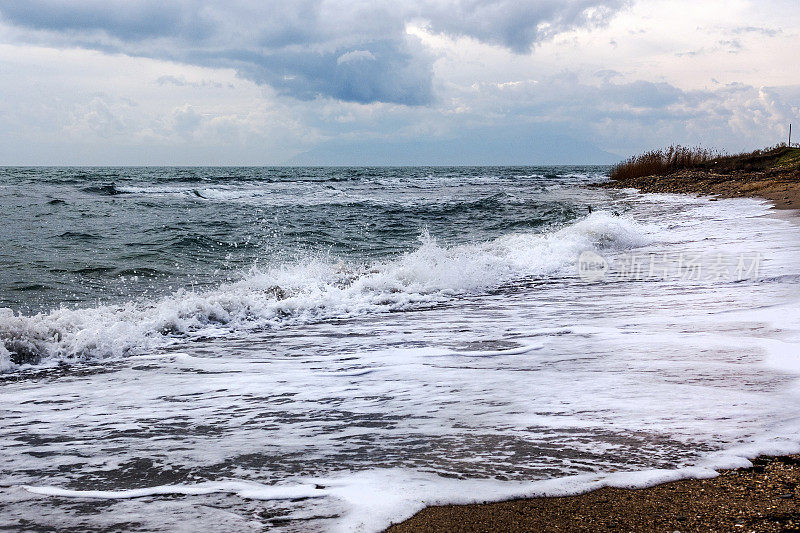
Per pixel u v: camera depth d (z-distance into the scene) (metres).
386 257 12.12
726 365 4.11
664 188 31.06
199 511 2.31
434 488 2.46
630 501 2.34
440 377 4.08
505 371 4.17
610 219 12.90
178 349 5.10
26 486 2.55
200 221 18.53
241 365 4.54
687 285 7.53
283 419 3.35
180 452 2.90
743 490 2.41
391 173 86.50
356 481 2.54
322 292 7.54
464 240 14.88
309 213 21.89
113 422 3.35
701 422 3.11
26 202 23.78
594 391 3.65
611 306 6.55
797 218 14.19
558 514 2.25
